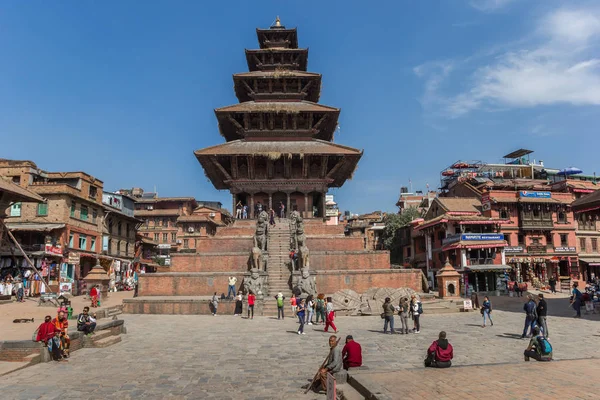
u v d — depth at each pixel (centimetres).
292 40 6053
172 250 8881
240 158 4794
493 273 5481
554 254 5897
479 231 5716
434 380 1110
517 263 5722
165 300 3108
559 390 997
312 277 3397
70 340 1733
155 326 2489
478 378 1125
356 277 3616
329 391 976
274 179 4784
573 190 6297
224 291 3566
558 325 2403
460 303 3369
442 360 1284
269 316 2934
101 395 1185
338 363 1214
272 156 4609
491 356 1591
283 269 3709
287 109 4941
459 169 7825
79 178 5284
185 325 2525
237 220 4562
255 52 5534
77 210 5159
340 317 2908
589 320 2595
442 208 6034
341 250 4175
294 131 5028
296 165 4916
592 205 2762
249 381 1305
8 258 4422
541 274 5881
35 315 2484
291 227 4259
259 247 3691
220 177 5438
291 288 3431
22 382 1319
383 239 7956
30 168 5003
